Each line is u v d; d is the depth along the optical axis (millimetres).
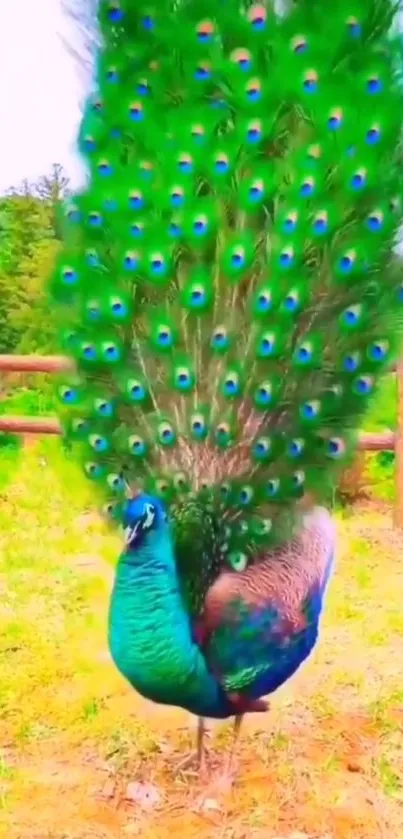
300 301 4262
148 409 4352
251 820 4047
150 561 3717
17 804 4164
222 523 4125
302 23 4527
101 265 4520
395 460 8734
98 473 4441
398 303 4430
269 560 4168
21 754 4609
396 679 5484
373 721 4949
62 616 6473
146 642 3736
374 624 6355
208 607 3885
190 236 4359
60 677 5473
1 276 14109
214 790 4227
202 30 4559
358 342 4375
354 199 4383
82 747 4676
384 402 5254
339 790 4281
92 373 4516
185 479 4164
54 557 7793
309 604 4160
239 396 4191
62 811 4113
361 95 4441
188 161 4430
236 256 4277
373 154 4387
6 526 8680
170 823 4035
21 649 5879
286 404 4258
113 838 3930
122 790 4258
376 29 4543
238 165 4430
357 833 3982
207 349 4281
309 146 4383
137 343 4426
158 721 4934
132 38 4633
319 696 5223
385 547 8219
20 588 7000
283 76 4457
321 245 4363
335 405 4332
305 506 4383
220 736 4746
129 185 4473
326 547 4371
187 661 3781
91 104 4602
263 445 4168
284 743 4676
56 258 4574
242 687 3971
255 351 4230
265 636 3939
